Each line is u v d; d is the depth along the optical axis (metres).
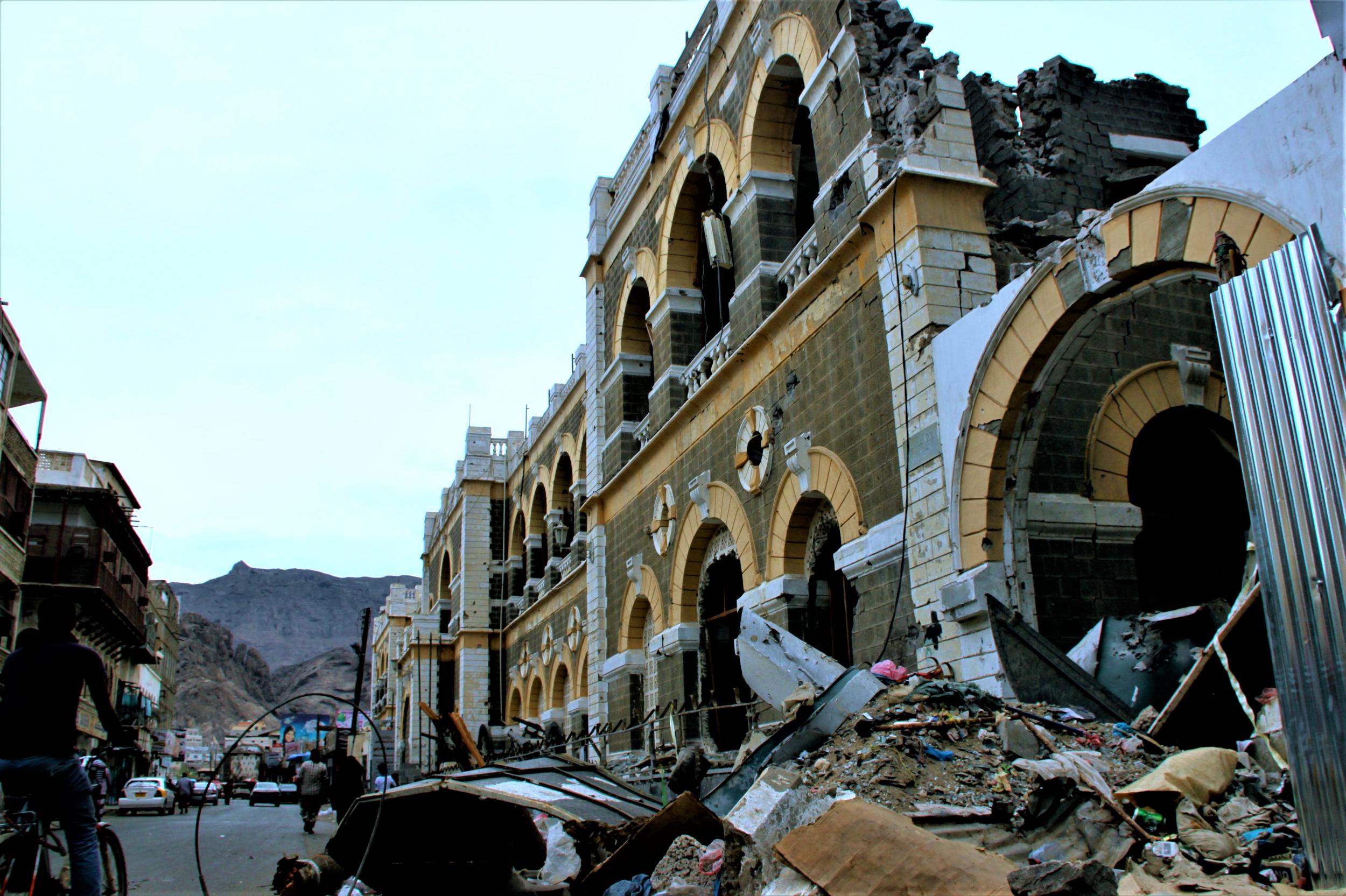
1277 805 5.93
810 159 17.55
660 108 20.69
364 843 7.75
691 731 17.59
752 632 11.16
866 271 12.36
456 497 43.22
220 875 11.22
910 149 11.50
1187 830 5.70
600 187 24.77
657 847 7.27
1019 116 14.21
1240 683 7.13
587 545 24.52
